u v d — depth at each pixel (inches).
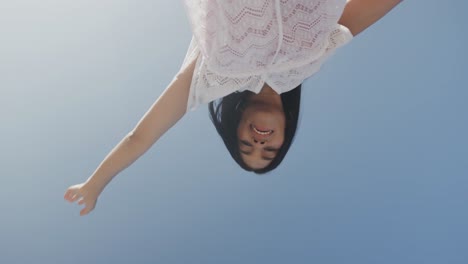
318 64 47.7
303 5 44.1
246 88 47.0
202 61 46.4
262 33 43.5
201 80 46.5
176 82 48.8
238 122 50.1
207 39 44.3
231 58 44.4
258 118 49.0
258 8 42.8
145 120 50.6
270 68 45.5
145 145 51.5
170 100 49.2
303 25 44.8
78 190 54.8
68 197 55.1
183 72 48.8
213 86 46.4
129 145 51.8
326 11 44.9
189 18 44.9
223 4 42.9
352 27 52.4
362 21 52.6
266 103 48.8
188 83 48.3
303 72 46.8
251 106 49.0
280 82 46.5
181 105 49.3
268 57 45.1
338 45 48.3
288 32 44.5
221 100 50.4
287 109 49.3
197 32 44.6
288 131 50.5
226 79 46.0
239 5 42.8
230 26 43.4
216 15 43.4
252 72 45.4
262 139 50.1
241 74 45.5
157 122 50.1
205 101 47.5
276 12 43.0
